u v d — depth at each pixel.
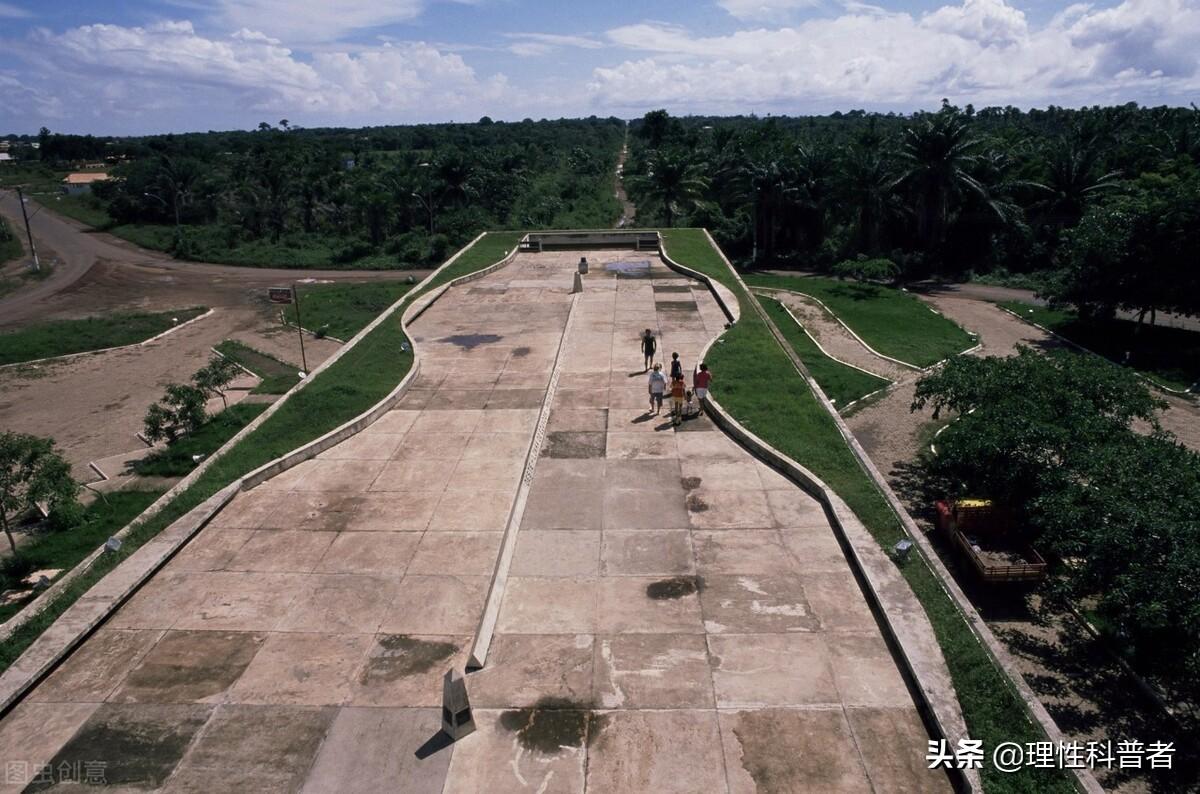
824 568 11.03
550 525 12.24
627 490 13.35
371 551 11.77
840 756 7.82
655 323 23.20
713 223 58.59
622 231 37.38
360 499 13.37
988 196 47.41
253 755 8.02
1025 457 16.97
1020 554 16.80
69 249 65.69
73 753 8.09
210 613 10.34
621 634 9.68
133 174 82.31
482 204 68.38
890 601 10.02
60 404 30.03
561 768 7.74
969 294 45.25
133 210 77.44
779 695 8.63
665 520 12.36
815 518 12.38
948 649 9.23
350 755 7.98
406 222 67.38
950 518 17.69
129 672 9.25
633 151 136.88
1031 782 7.33
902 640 9.24
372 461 14.84
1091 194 48.88
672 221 59.81
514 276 30.33
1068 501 14.45
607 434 15.68
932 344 34.62
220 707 8.67
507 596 10.46
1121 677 14.10
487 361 20.34
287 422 16.61
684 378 18.48
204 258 60.75
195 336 40.22
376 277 54.56
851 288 46.09
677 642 9.52
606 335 22.12
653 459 14.54
